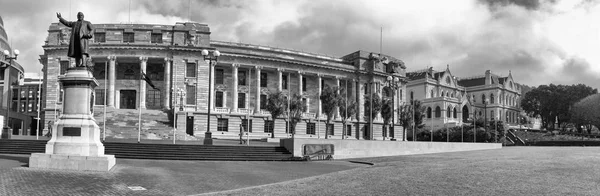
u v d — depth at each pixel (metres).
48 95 77.12
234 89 85.88
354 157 46.72
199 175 24.88
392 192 17.55
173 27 81.25
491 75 157.50
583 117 121.69
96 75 81.31
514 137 113.44
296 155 43.09
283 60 90.38
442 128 118.31
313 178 22.95
